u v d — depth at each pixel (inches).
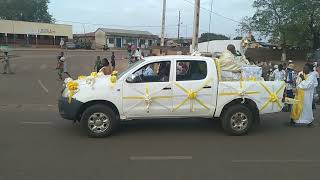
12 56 1781.5
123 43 4259.4
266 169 285.9
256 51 2201.0
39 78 990.4
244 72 406.3
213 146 349.1
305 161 308.8
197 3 802.8
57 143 348.8
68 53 2327.8
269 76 644.1
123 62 1529.3
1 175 262.7
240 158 313.0
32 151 321.7
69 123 438.0
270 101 397.4
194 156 315.9
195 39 810.8
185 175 268.7
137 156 313.0
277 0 2219.5
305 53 2333.9
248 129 394.9
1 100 629.6
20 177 259.3
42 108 555.5
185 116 385.7
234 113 389.1
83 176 263.4
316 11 2142.0
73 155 312.3
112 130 377.1
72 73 1171.9
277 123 467.5
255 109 401.4
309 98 454.3
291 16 2178.9
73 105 368.5
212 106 386.0
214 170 280.8
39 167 280.7
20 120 454.0
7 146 335.9
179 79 381.4
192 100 381.7
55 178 258.4
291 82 592.7
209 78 384.8
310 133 416.8
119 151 326.6
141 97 374.3
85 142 354.0
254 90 392.5
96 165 287.7
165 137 378.6
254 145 356.5
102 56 2080.5
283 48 2226.9
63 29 3366.1
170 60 381.7
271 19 2260.1
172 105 379.2
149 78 378.0
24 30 3191.4
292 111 458.6
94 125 370.9
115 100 372.2
